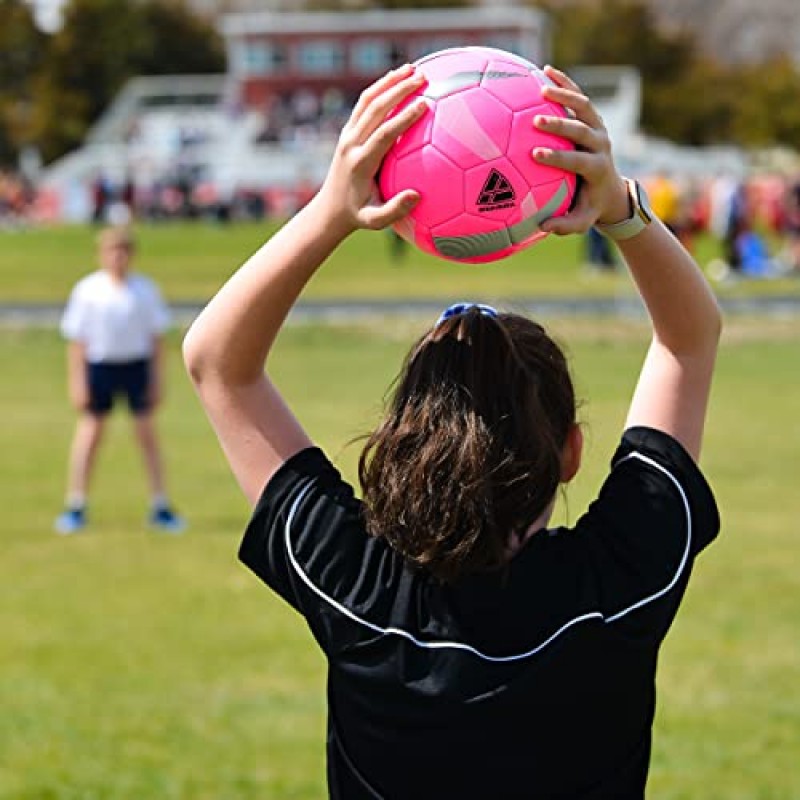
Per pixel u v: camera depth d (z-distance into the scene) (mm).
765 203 75750
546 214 3137
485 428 3105
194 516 16172
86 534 15227
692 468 3326
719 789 8188
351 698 3152
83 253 61500
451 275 50781
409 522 3092
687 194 61094
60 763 8594
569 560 3160
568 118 3109
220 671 10547
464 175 3066
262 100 99875
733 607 12156
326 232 3068
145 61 122625
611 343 33375
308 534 3246
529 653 3066
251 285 3203
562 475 3258
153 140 97438
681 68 133125
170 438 21719
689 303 3359
